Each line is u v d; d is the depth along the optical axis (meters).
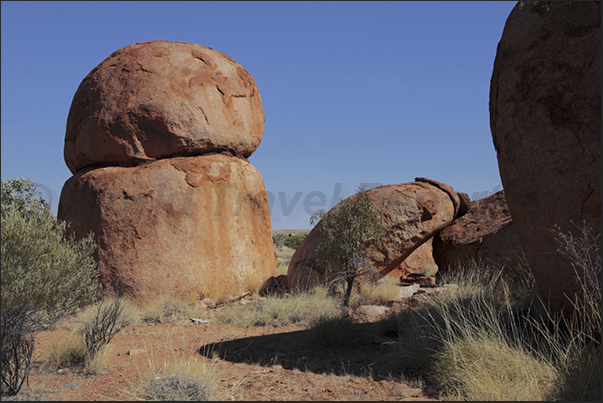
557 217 5.10
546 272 5.34
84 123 11.91
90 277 5.78
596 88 4.90
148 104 11.52
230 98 12.71
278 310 8.95
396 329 7.14
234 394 4.56
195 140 11.82
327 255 10.42
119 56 12.53
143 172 11.23
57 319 5.47
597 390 4.07
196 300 10.65
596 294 4.81
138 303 10.39
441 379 4.77
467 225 12.70
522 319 6.34
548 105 5.21
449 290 8.72
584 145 4.91
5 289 4.76
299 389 4.74
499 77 5.84
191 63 12.41
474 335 5.32
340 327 6.70
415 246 11.90
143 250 10.72
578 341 5.04
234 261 11.70
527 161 5.36
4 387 4.70
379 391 4.66
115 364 5.79
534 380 4.38
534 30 5.47
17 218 5.13
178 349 6.60
